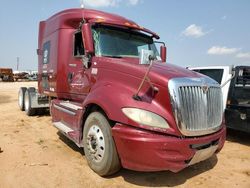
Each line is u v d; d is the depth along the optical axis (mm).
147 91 4289
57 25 7070
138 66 4652
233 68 6906
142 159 3959
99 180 4570
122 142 4133
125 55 5895
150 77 4297
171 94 4051
